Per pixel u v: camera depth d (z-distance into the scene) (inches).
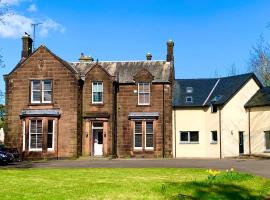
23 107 1700.3
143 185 667.4
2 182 713.0
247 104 1721.2
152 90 1740.9
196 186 645.3
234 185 677.3
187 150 1745.8
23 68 1716.3
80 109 1701.5
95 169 1010.7
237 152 1697.8
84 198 551.2
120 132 1734.7
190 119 1755.7
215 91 1797.5
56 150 1652.3
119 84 1756.9
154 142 1712.6
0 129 2760.8
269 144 1632.6
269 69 2479.1
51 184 684.1
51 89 1689.2
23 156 1653.5
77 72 1722.4
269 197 605.0
